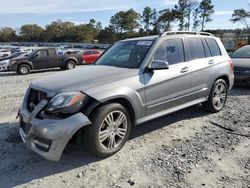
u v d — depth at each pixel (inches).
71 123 143.7
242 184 137.1
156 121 226.4
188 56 214.1
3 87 439.8
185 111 252.7
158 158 163.9
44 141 144.9
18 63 655.8
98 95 154.2
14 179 143.6
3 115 252.5
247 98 308.8
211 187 135.0
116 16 4426.7
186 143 184.9
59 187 136.9
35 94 162.1
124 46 210.8
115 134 165.0
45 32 5334.6
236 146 179.8
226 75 247.3
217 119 232.5
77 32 4869.6
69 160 161.8
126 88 167.2
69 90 150.9
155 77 183.5
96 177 144.9
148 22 4308.6
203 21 3388.3
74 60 745.6
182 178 142.7
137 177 144.3
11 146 179.9
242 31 2358.5
